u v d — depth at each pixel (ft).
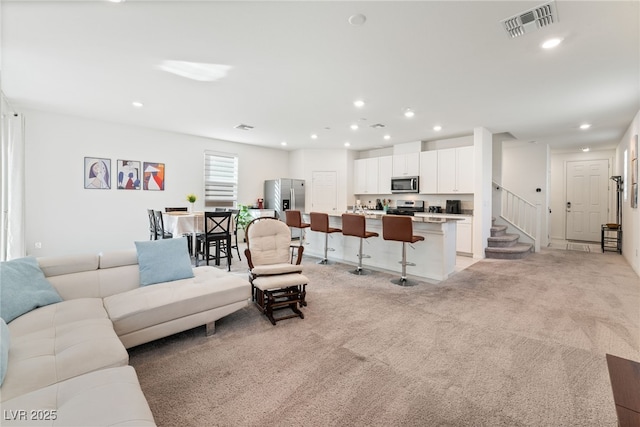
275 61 9.32
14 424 3.15
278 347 7.28
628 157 16.84
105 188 16.98
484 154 17.81
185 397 5.43
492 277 13.79
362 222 13.76
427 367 6.42
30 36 7.92
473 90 11.56
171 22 7.29
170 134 19.44
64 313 6.24
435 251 13.52
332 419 4.89
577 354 6.94
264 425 4.77
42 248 15.15
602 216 24.68
